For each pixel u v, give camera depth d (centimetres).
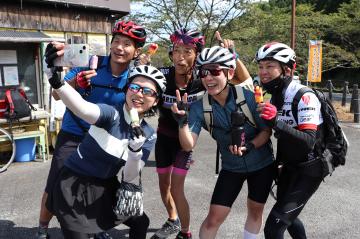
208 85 229
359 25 1938
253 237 256
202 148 669
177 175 292
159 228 343
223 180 248
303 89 227
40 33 657
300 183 230
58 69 183
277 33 1633
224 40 274
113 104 261
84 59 179
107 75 263
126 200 203
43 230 292
